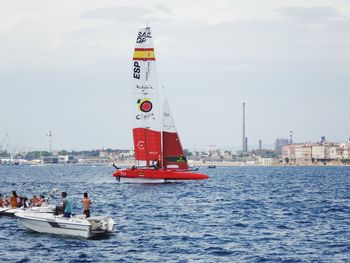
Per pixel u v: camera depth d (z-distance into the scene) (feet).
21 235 218.79
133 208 322.34
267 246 202.80
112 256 186.29
